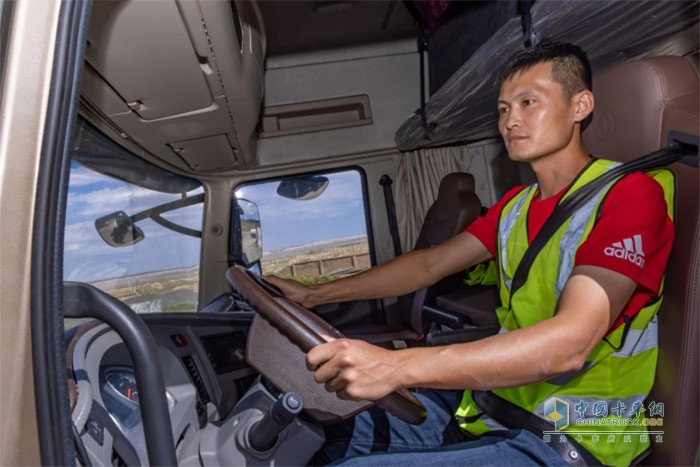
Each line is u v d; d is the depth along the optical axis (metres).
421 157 3.57
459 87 2.24
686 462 1.04
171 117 2.08
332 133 3.44
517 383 0.84
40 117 0.58
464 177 3.03
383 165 3.50
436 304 2.88
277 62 3.34
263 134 3.34
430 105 2.65
